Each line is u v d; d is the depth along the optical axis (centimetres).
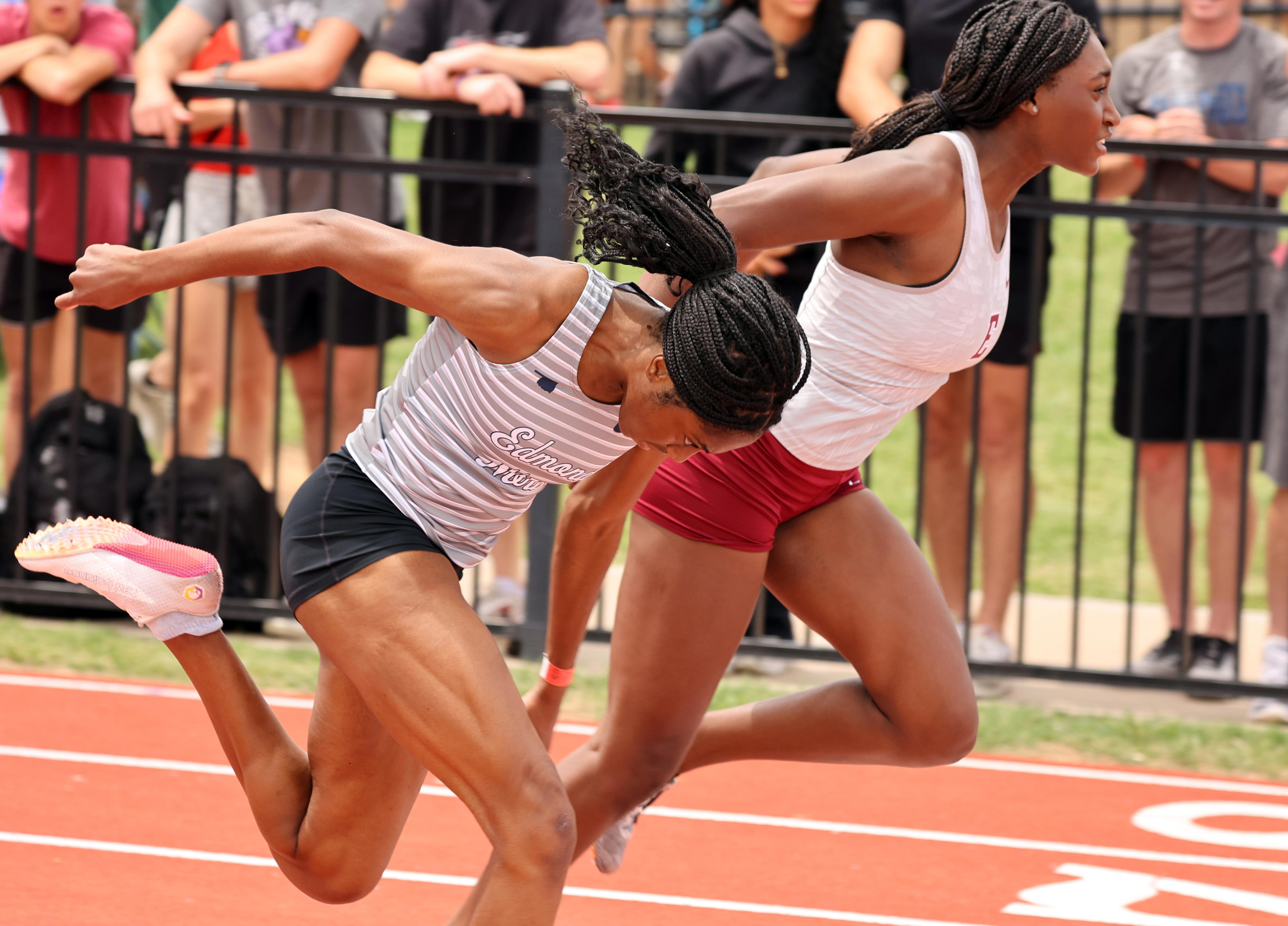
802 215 1075
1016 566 2273
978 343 1185
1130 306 2241
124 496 2331
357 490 1032
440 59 2214
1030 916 1498
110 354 2470
